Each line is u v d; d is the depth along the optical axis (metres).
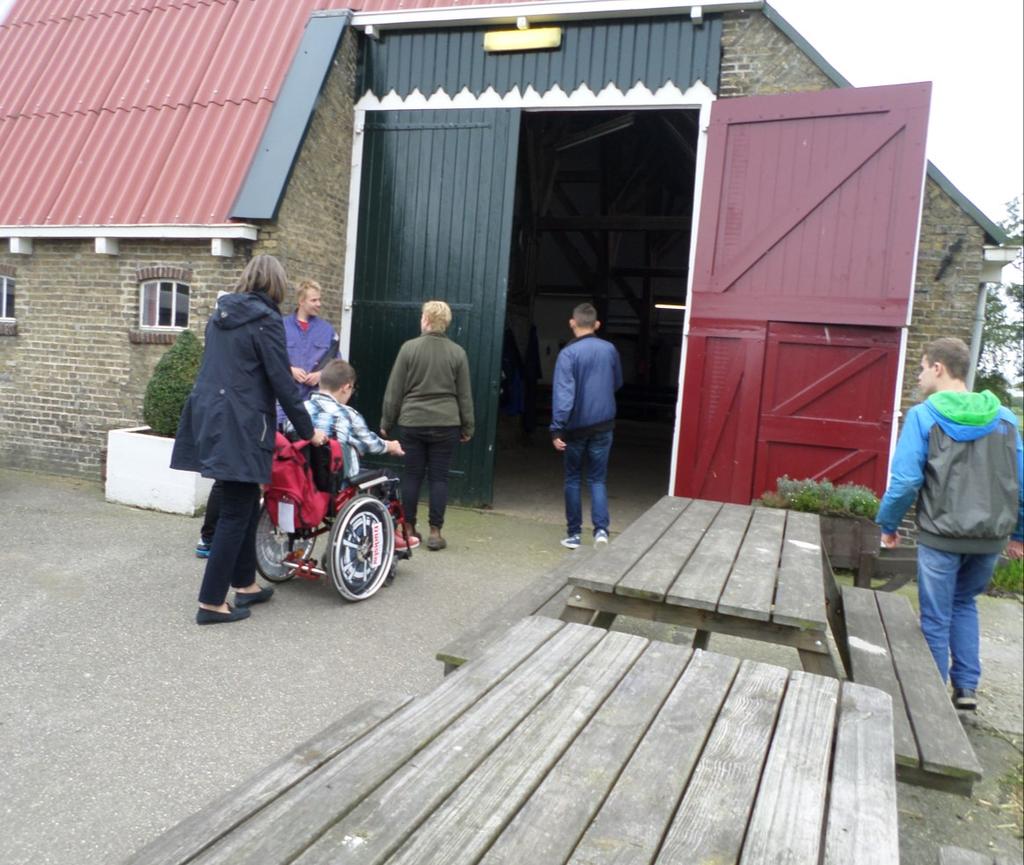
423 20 7.73
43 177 8.09
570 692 2.16
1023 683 4.91
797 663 4.57
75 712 3.31
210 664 3.84
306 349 5.99
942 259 6.68
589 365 6.27
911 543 6.87
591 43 7.46
